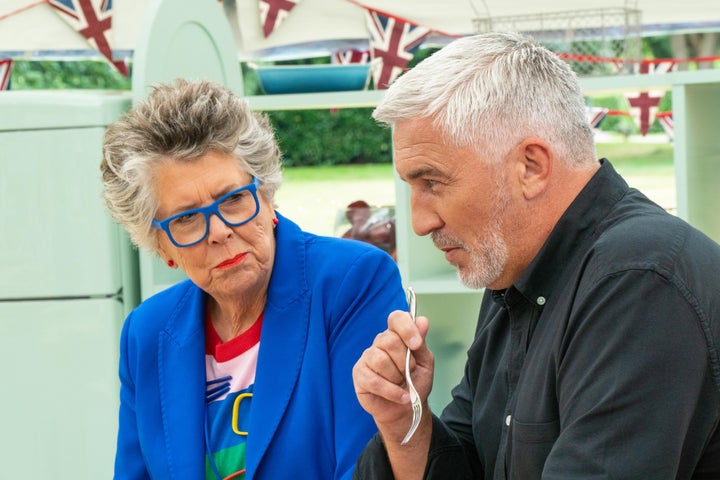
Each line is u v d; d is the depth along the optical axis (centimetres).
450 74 139
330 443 171
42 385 275
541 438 139
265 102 308
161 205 171
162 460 179
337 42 366
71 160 266
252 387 179
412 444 159
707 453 130
